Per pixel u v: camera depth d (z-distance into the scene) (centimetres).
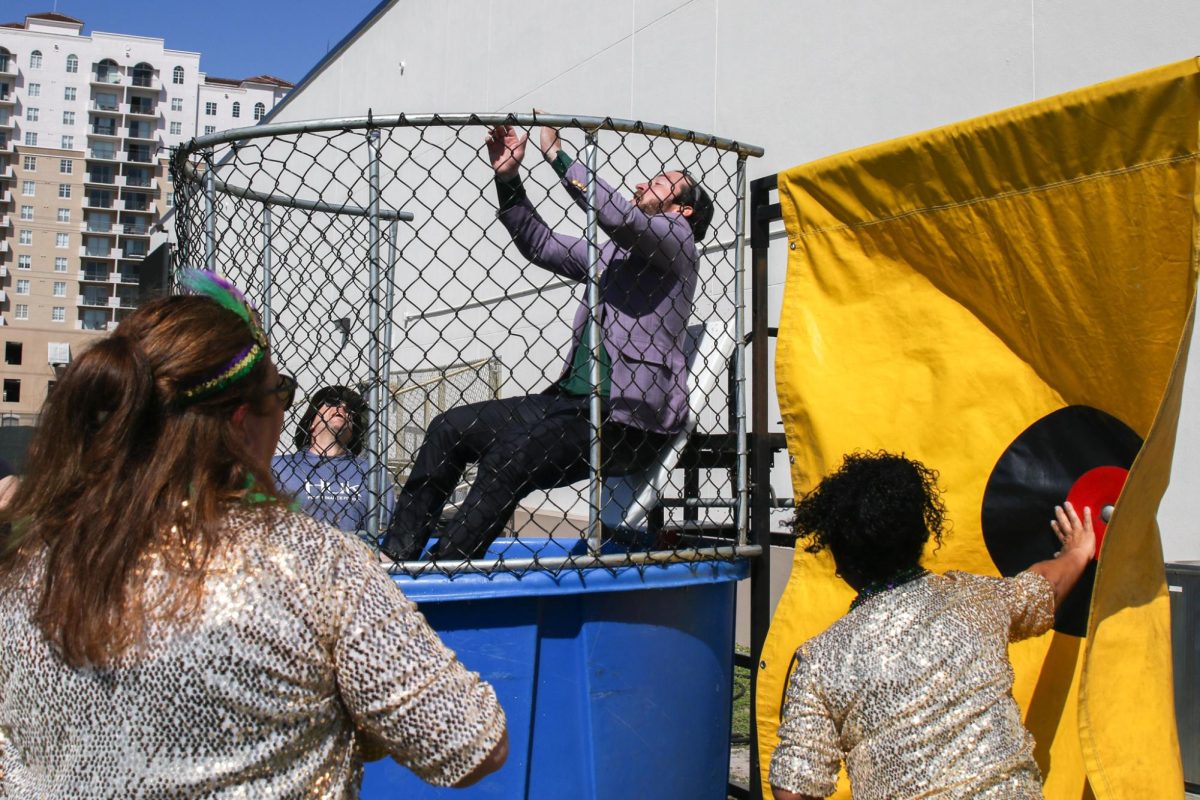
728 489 532
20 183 9275
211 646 113
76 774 112
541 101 873
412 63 1103
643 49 751
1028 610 206
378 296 252
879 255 271
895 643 190
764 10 643
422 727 121
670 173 291
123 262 9475
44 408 125
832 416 273
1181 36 427
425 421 558
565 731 246
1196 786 374
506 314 800
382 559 252
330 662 121
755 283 301
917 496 203
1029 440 245
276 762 116
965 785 178
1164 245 212
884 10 562
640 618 259
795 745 192
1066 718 233
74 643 112
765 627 294
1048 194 230
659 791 262
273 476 144
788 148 619
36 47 9419
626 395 272
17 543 124
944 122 527
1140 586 226
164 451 120
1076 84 467
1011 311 246
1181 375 201
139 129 9694
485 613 240
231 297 135
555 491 818
